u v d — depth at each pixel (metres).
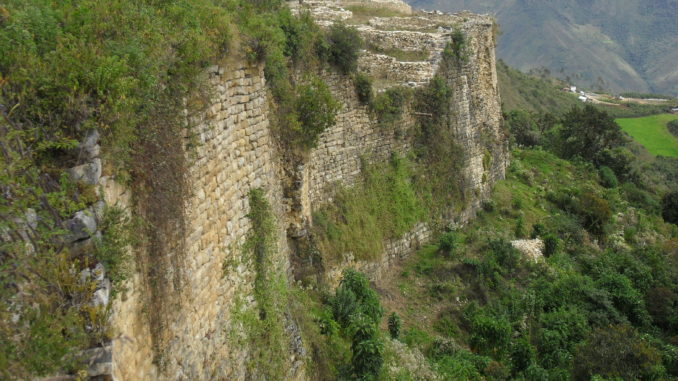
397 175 19.36
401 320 16.25
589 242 27.30
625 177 44.06
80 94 5.05
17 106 4.80
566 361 16.70
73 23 5.62
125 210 5.44
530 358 15.90
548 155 38.72
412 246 20.00
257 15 12.02
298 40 14.33
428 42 23.00
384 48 23.44
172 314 6.38
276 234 10.78
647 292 22.67
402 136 20.00
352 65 16.77
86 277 4.76
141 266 5.70
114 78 5.21
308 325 11.74
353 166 17.45
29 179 4.73
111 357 4.75
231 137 8.72
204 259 7.45
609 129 42.84
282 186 13.74
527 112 56.94
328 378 11.27
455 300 17.89
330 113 14.12
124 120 5.43
